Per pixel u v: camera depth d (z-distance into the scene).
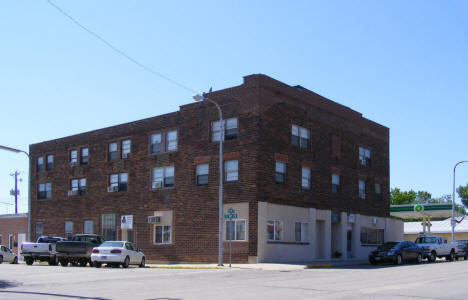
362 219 42.69
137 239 39.28
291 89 35.84
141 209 39.47
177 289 16.27
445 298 13.85
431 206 53.91
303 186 36.19
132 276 21.78
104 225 42.47
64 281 19.22
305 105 37.16
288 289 16.27
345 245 39.81
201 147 35.66
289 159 34.94
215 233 33.91
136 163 40.56
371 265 32.69
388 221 46.44
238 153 33.22
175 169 37.34
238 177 33.03
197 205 35.34
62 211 46.66
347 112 42.12
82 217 44.56
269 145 33.25
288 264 30.58
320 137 38.41
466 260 41.09
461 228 60.25
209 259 33.97
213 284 18.06
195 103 36.56
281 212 33.66
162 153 38.47
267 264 30.50
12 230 52.69
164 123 38.75
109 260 28.41
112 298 13.82
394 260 32.50
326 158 38.84
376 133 46.19
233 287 16.95
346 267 30.12
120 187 41.88
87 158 45.28
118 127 42.59
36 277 21.14
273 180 33.31
